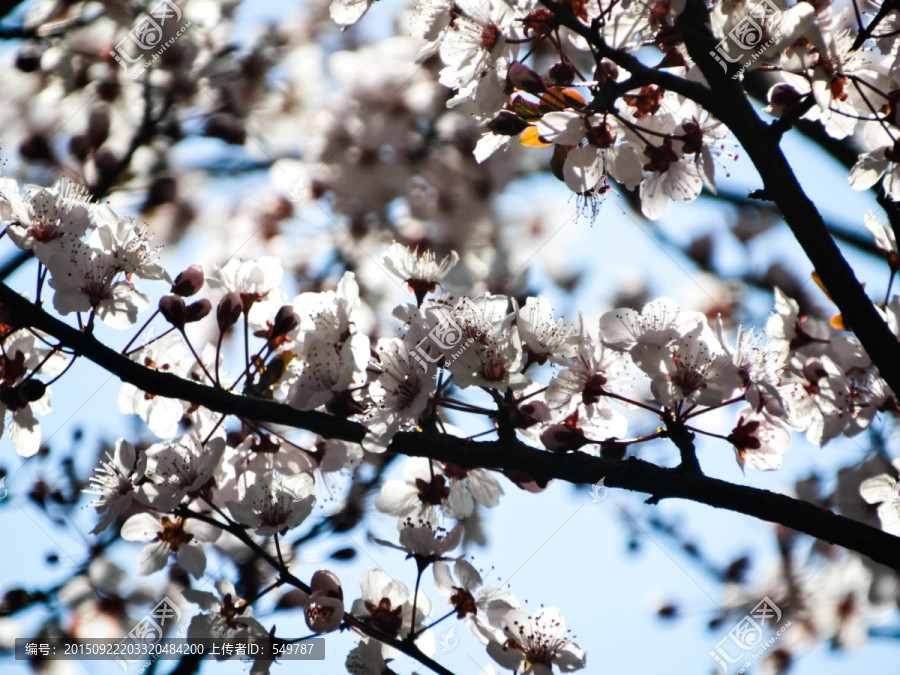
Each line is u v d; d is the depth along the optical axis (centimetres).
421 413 118
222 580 119
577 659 118
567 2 119
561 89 119
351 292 119
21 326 117
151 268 119
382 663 118
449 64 120
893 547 117
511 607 119
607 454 118
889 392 120
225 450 120
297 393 117
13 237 118
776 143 119
